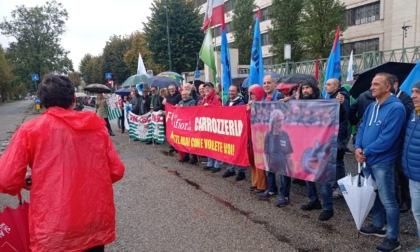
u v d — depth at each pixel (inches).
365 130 141.4
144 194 218.4
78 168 83.0
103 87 491.5
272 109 186.9
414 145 121.3
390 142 129.3
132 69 1733.5
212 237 152.1
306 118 168.1
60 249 79.7
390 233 134.4
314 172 166.6
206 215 178.5
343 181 144.9
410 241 142.7
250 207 188.7
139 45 1672.0
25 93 4087.1
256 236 151.6
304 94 183.8
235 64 864.3
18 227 86.8
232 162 231.8
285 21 1047.6
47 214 79.6
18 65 1770.4
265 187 210.8
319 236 149.6
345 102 189.2
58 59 1840.6
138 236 156.4
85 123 84.4
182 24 1146.7
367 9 1148.5
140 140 440.8
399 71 201.3
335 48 267.7
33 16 1748.3
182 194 215.2
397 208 133.6
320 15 869.8
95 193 85.4
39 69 1793.8
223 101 287.0
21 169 78.8
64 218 79.9
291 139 176.7
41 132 80.5
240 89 409.4
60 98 84.9
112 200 90.9
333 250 136.6
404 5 994.1
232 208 187.6
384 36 1095.6
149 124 417.7
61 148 81.6
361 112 192.9
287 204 191.5
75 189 82.0
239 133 221.9
